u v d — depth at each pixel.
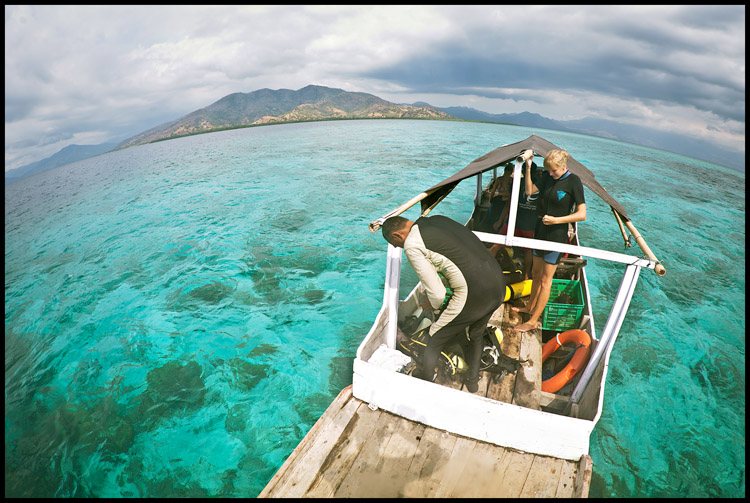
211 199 13.70
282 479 2.67
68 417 4.64
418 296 4.67
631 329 6.43
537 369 3.72
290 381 5.06
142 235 10.52
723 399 4.97
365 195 13.61
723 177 22.25
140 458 4.04
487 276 2.84
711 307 7.26
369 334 3.38
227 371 5.25
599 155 26.89
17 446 4.29
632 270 3.03
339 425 3.10
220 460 3.97
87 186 18.69
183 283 7.73
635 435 4.35
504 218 5.71
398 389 3.12
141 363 5.48
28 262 9.41
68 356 5.78
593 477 3.80
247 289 7.41
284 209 12.16
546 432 2.81
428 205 4.29
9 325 6.79
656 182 18.61
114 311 6.87
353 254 8.85
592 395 3.13
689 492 3.68
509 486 2.69
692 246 10.38
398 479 2.73
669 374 5.40
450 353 3.58
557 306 4.33
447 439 3.03
